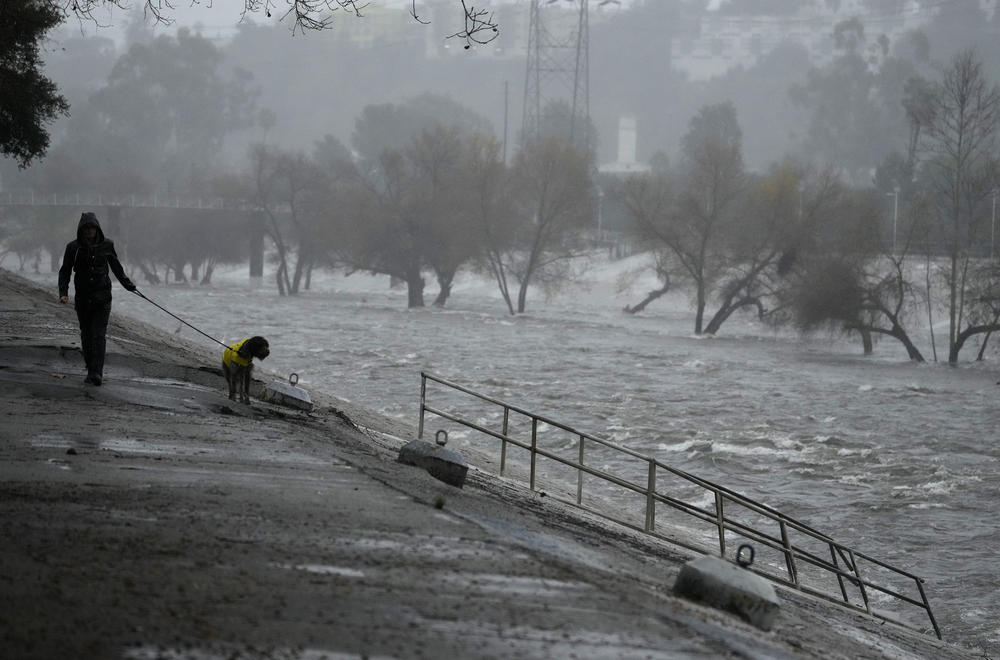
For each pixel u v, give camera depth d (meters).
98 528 14.91
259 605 11.88
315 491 19.61
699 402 99.69
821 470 68.56
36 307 56.53
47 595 11.46
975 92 172.25
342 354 128.88
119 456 21.61
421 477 25.12
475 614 12.40
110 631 10.50
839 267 161.38
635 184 199.25
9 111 87.19
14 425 24.58
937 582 44.72
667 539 31.38
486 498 25.59
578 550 19.53
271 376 60.38
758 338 188.00
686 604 15.79
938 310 174.62
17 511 15.61
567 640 11.83
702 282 190.00
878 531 53.53
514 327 190.50
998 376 137.00
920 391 114.62
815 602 29.70
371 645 10.88
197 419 28.72
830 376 129.38
